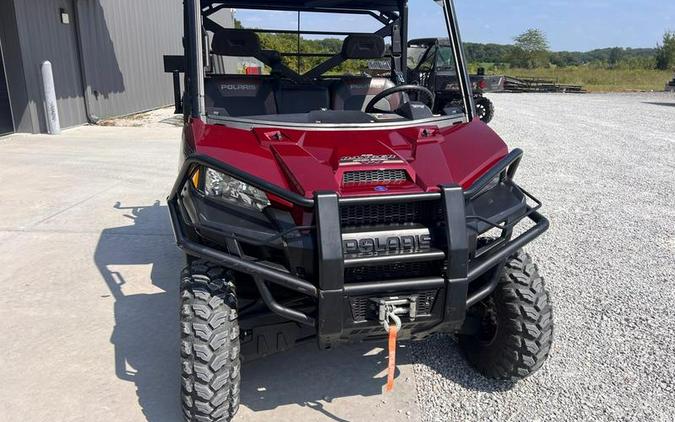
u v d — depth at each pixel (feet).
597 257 17.31
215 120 10.65
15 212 21.08
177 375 11.14
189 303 8.77
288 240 8.39
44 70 37.78
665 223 20.76
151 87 57.11
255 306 9.42
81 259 16.80
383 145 9.88
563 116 55.98
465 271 8.60
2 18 36.55
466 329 10.52
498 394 10.55
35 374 11.08
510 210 9.62
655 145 37.86
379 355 11.88
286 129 10.33
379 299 8.50
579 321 13.32
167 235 18.86
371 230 8.54
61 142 35.99
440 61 43.42
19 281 15.25
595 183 26.76
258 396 10.45
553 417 9.91
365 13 14.33
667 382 10.98
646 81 132.36
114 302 14.15
